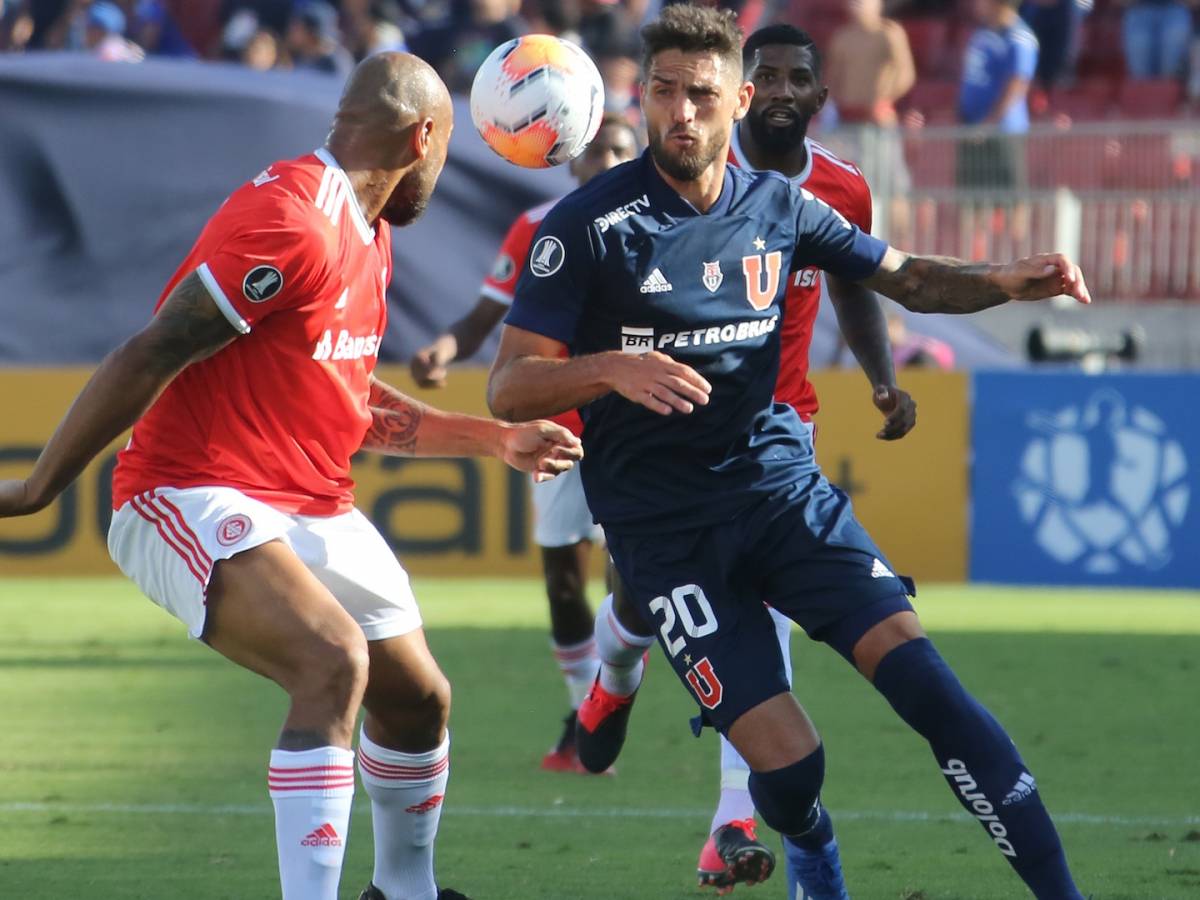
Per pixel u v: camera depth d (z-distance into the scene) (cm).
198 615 1430
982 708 1458
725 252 1539
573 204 1526
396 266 5247
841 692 3102
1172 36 6750
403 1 7188
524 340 1516
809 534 1527
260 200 1432
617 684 2066
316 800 1379
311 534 1498
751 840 1733
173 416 1477
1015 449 4594
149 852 1930
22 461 4706
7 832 2025
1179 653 3566
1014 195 5803
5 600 4344
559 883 1811
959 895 1764
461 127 5322
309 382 1477
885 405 1844
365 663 1408
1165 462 4528
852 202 2034
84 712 2847
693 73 1498
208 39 7362
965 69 6350
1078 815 2156
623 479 1574
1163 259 5778
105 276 5281
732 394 1552
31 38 6969
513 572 4675
